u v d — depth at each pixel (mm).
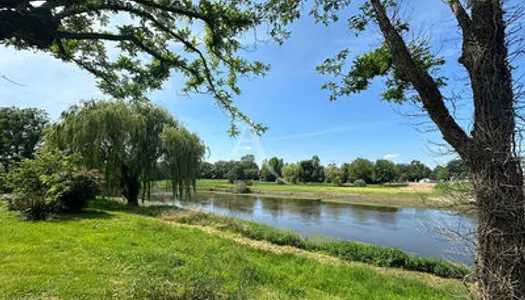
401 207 23828
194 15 2818
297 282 5254
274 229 11078
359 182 53625
